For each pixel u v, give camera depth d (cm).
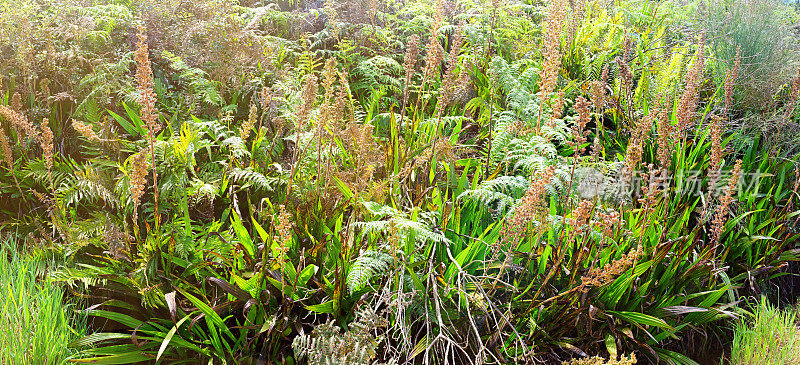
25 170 340
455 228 307
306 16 500
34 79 368
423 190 332
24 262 291
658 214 355
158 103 377
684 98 342
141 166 263
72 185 323
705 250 334
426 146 334
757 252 382
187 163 324
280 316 272
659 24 584
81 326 274
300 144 340
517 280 314
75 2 398
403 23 529
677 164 372
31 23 373
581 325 301
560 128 362
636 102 447
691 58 477
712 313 329
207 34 399
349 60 460
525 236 306
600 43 508
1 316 241
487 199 315
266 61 400
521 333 291
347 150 349
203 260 282
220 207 346
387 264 284
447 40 493
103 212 319
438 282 285
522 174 359
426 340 265
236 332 288
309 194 308
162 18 417
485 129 419
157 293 274
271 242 276
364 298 272
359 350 221
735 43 491
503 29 501
